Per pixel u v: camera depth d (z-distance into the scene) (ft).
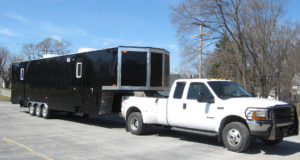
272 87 61.41
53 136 32.45
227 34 67.15
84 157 22.88
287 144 29.73
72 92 43.11
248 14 63.41
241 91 28.91
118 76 35.63
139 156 23.38
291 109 25.85
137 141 29.86
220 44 70.44
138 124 33.32
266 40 60.64
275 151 26.08
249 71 64.34
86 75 40.42
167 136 33.22
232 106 25.12
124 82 35.88
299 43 62.90
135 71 36.47
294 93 65.98
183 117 28.73
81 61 41.57
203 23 70.33
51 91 48.24
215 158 22.94
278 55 60.59
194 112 27.81
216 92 26.96
